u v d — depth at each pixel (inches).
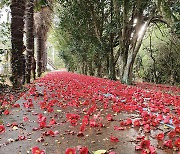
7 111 248.8
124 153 152.8
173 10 426.9
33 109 274.7
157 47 994.1
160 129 201.8
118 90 414.6
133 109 269.1
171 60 863.7
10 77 439.5
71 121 209.3
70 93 370.3
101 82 585.6
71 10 821.2
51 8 805.2
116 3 658.8
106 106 281.1
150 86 690.2
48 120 230.4
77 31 932.0
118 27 679.7
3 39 472.4
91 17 844.0
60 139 178.1
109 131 197.8
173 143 170.1
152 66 1041.5
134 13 658.8
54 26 1206.9
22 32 439.8
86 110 267.3
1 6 478.3
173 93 481.7
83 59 1153.4
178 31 423.5
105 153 152.0
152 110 262.8
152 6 641.0
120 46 678.5
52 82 586.9
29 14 592.7
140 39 650.8
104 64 1010.7
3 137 182.1
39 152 138.9
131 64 656.4
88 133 192.1
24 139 177.0
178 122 208.7
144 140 158.9
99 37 836.6
